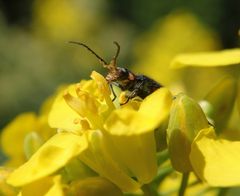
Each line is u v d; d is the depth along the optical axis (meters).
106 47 0.41
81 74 0.39
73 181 0.11
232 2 0.49
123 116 0.10
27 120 0.14
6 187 0.12
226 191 0.13
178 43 0.33
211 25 0.49
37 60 0.37
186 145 0.11
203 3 0.49
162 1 0.49
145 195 0.11
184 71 0.28
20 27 0.43
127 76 0.12
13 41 0.38
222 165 0.10
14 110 0.35
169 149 0.11
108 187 0.11
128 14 0.50
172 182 0.14
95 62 0.40
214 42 0.34
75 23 0.42
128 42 0.41
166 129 0.11
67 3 0.43
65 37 0.41
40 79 0.36
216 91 0.13
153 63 0.32
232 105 0.13
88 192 0.10
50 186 0.10
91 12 0.44
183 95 0.11
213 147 0.10
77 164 0.11
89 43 0.41
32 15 0.49
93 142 0.10
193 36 0.34
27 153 0.12
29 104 0.35
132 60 0.40
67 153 0.10
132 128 0.10
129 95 0.12
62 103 0.12
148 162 0.11
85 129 0.11
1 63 0.36
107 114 0.11
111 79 0.12
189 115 0.11
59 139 0.10
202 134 0.11
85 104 0.11
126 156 0.10
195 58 0.13
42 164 0.10
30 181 0.10
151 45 0.33
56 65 0.38
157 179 0.12
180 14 0.35
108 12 0.48
